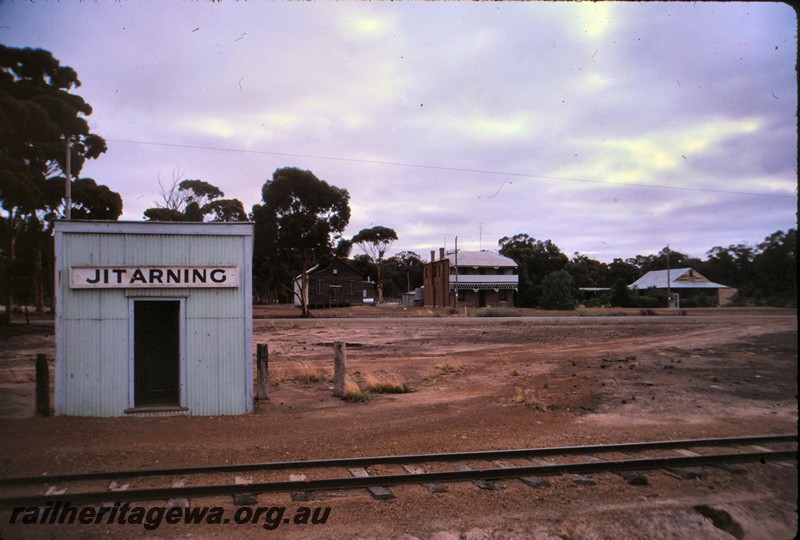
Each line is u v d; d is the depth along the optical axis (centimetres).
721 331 3119
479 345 2481
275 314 5041
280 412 1125
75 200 3816
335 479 669
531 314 5044
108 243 1049
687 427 1017
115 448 805
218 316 1101
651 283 8112
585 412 1138
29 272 3716
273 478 696
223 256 1106
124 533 543
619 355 2095
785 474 748
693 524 593
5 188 2903
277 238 4797
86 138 3600
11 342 2356
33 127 2977
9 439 837
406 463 769
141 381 1309
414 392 1384
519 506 627
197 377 1084
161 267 1066
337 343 1336
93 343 1033
